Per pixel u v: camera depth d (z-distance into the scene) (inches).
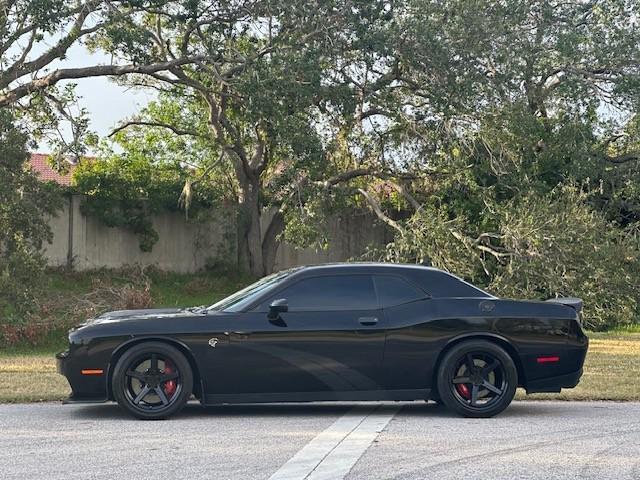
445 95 1055.6
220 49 1047.6
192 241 1413.6
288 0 1003.9
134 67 1073.5
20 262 914.7
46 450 311.3
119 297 1043.9
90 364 377.1
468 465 286.5
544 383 392.5
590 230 997.2
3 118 954.7
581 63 1151.0
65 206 1318.9
